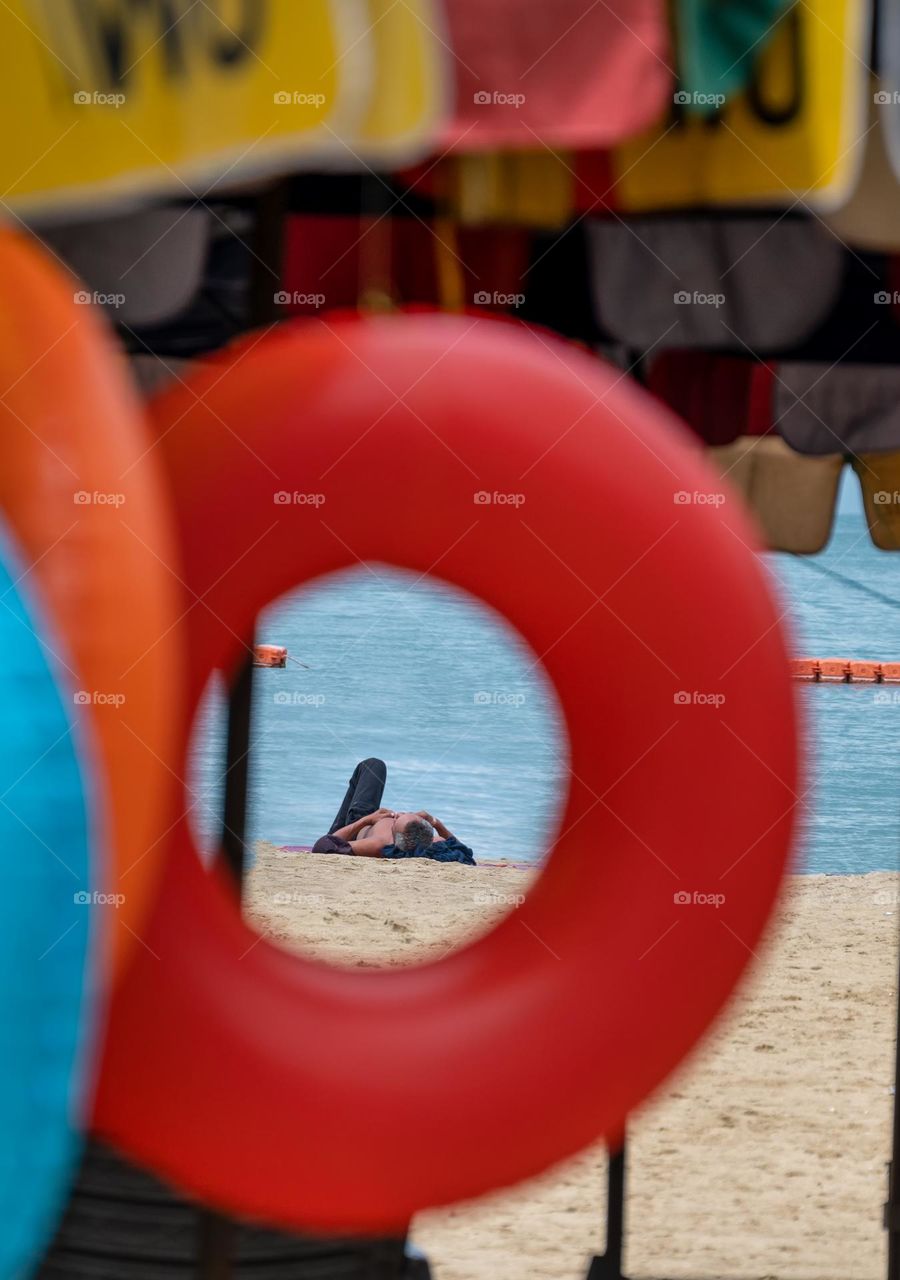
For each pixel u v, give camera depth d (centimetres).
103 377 698
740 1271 1662
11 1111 572
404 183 1120
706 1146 2139
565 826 912
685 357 1848
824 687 7969
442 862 4244
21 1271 602
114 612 679
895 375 1862
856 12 856
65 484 682
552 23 834
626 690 875
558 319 1452
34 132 718
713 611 880
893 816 5441
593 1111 870
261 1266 1029
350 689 7062
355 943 3089
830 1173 2042
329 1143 843
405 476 878
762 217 1205
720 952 876
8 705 577
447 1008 877
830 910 3841
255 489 876
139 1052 839
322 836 4606
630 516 883
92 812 603
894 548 2333
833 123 865
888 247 941
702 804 872
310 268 1342
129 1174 1042
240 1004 852
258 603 887
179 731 877
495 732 6438
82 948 596
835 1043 2666
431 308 1206
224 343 1407
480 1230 1811
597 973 870
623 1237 1358
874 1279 1648
